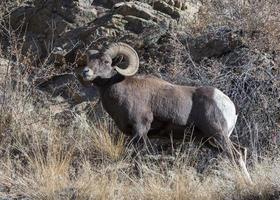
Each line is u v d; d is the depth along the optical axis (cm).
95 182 3058
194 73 4019
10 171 3216
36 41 4784
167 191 2941
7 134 3634
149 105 3328
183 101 3350
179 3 4656
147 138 3362
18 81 3919
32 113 3878
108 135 3644
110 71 3319
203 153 3541
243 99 3800
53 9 4862
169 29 4459
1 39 4894
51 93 4312
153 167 3331
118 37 4412
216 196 2903
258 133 3709
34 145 3538
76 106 4075
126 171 3300
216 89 3434
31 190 3019
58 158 3366
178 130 3378
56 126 3791
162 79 3766
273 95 3816
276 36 4119
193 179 3112
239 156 3316
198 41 4284
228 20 4456
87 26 4641
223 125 3350
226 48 4197
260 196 2845
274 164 3203
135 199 2944
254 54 4066
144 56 4347
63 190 2995
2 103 3750
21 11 5006
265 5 4306
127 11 4556
